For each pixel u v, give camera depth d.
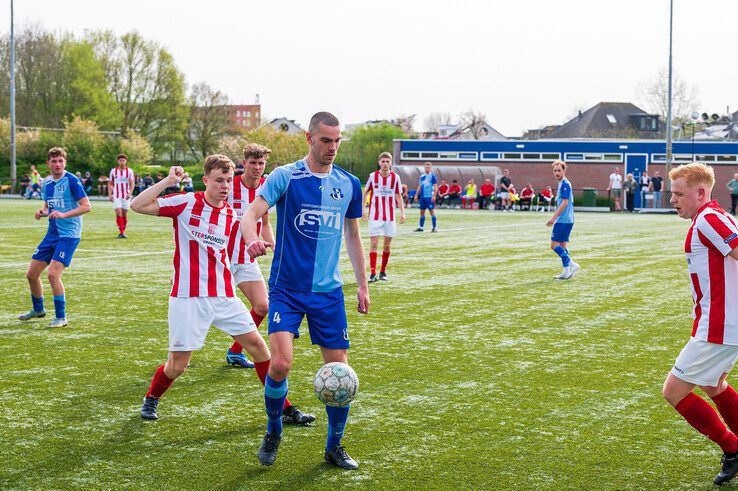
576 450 4.79
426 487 4.21
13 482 4.25
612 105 76.81
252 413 5.51
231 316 5.40
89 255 15.50
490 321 8.97
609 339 8.02
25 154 54.03
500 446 4.86
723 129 68.75
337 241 4.65
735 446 4.29
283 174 4.54
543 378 6.46
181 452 4.73
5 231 20.73
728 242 4.06
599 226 26.41
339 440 4.55
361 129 64.44
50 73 66.25
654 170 46.97
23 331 8.18
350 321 8.91
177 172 5.32
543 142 47.75
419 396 5.93
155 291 10.88
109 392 5.98
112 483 4.25
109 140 54.50
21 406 5.61
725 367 4.23
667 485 4.27
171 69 70.38
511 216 31.50
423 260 15.35
